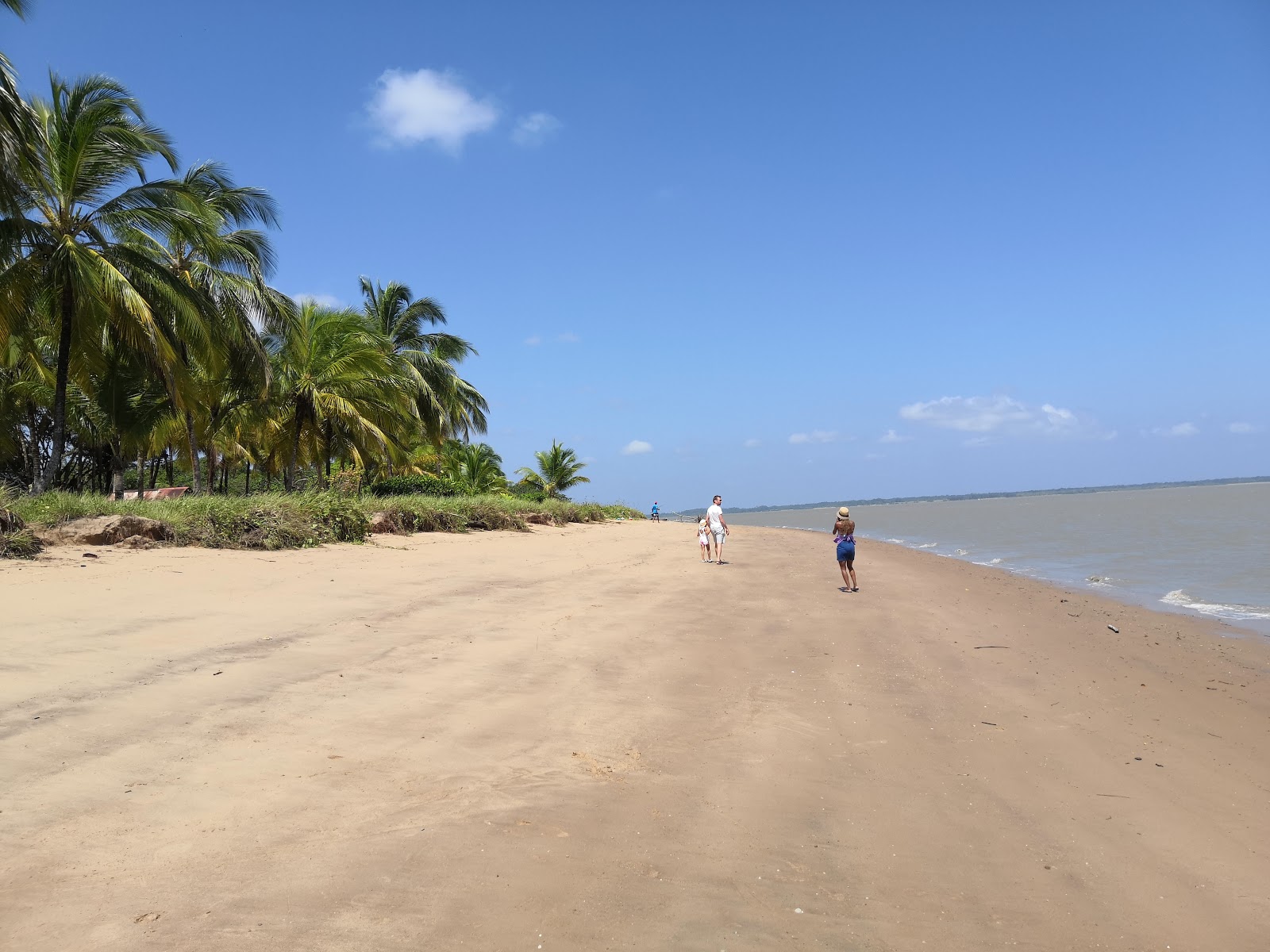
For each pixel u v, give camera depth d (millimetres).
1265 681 7984
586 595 11578
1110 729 6117
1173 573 18094
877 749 5402
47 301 18031
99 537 11914
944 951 2990
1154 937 3186
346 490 26891
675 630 9219
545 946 2816
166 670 5863
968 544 31438
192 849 3305
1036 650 9133
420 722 5191
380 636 7652
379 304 35156
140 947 2619
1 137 12938
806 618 10609
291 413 27188
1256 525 34812
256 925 2793
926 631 9977
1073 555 23766
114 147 17297
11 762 3988
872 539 38312
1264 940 3188
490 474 49750
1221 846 4078
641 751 5016
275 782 4039
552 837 3684
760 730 5637
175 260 22000
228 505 14859
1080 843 4055
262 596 9344
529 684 6375
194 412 21312
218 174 21938
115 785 3854
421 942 2768
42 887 2930
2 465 32062
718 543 18781
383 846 3441
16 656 5848
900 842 3965
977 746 5582
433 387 34719
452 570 13461
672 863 3537
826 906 3273
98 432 27703
